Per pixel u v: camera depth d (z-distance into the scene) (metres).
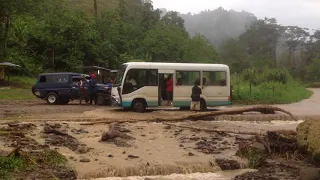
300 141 12.73
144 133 15.58
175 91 22.56
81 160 10.86
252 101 32.47
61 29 47.91
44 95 27.38
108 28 56.06
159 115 20.75
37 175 9.40
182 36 53.56
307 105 31.59
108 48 51.34
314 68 96.50
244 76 48.44
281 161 11.91
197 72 22.92
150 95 22.20
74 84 27.27
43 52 49.53
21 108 24.22
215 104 23.19
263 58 89.06
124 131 15.66
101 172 10.03
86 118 19.14
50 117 19.42
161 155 11.87
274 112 21.78
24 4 40.88
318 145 11.61
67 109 23.72
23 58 46.47
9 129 14.59
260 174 10.48
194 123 19.17
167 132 15.96
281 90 40.19
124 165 10.56
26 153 10.64
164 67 22.44
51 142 12.82
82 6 95.62
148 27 63.88
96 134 14.99
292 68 106.31
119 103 22.12
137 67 22.14
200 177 10.24
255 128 18.02
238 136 15.43
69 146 12.58
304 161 11.96
